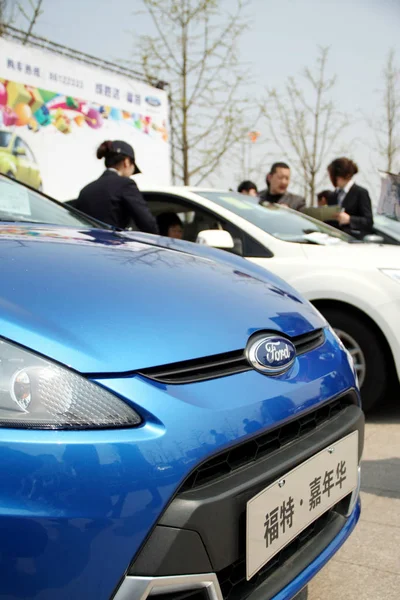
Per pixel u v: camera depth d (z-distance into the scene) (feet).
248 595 4.32
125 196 12.52
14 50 19.42
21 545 3.37
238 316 5.02
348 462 5.38
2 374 3.68
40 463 3.48
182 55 30.07
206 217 12.15
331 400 5.16
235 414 4.18
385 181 16.63
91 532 3.50
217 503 3.93
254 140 33.09
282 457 4.54
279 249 11.17
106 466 3.59
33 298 4.21
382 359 10.25
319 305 10.62
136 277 5.19
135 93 24.82
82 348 3.92
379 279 10.16
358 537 6.86
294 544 4.91
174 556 3.75
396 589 5.91
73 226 7.79
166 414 3.88
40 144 20.48
